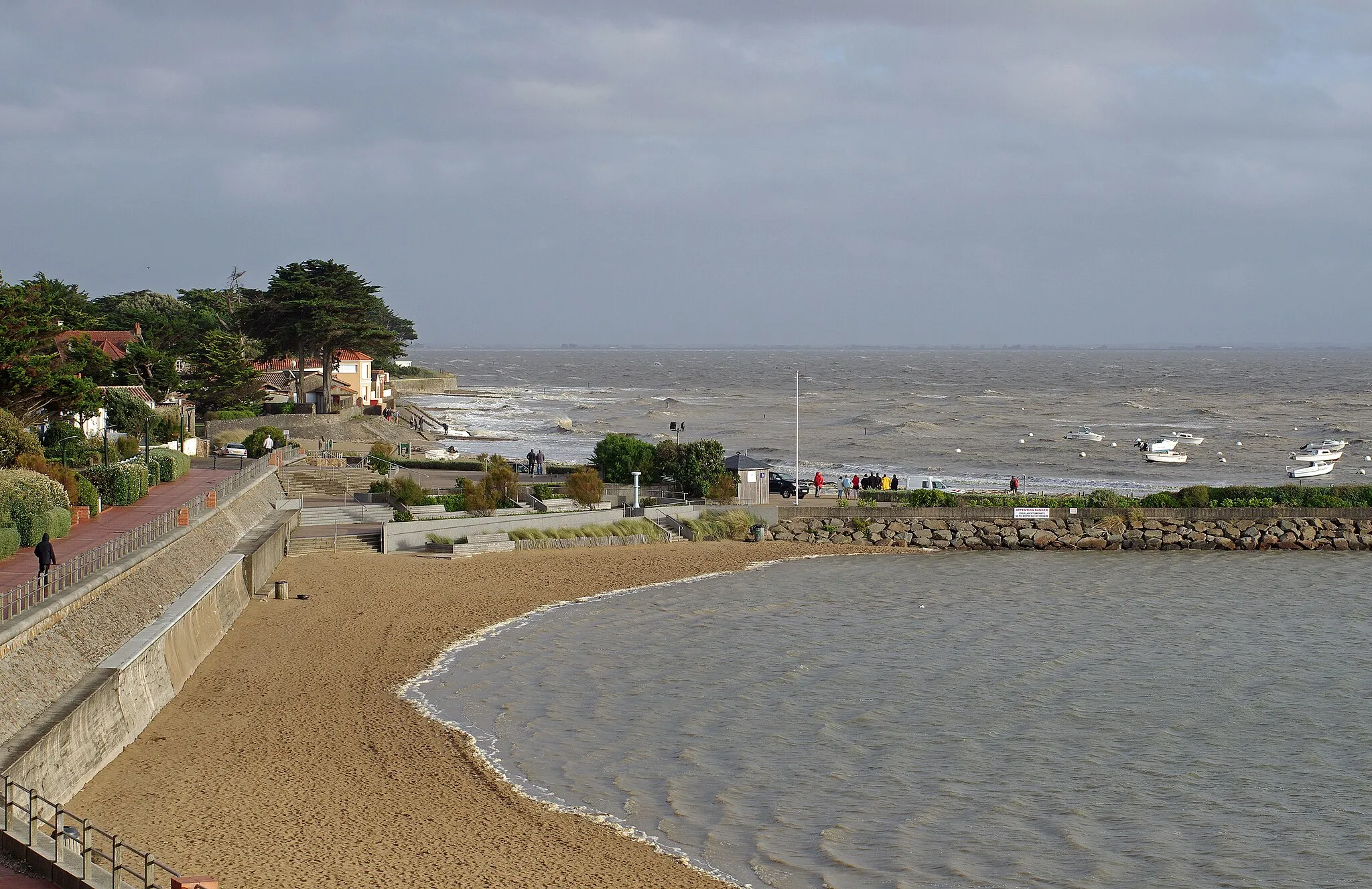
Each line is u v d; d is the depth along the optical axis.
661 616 53.56
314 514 69.69
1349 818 31.17
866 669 44.88
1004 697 41.38
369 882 25.89
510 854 27.92
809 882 27.30
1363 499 78.62
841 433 165.00
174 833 27.67
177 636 39.91
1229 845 29.52
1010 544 76.12
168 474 66.50
